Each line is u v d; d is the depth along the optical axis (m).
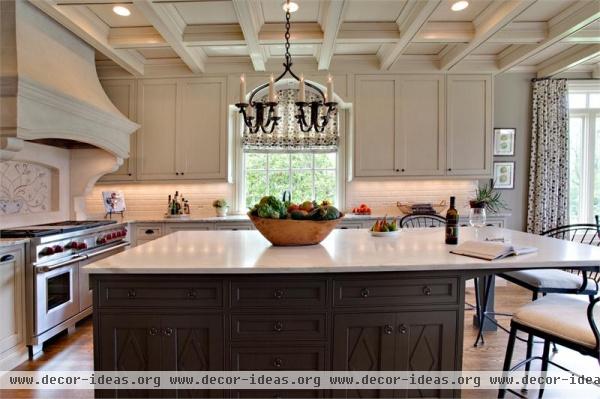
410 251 1.93
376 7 3.06
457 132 4.25
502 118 4.55
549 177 4.44
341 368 1.70
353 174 4.24
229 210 4.55
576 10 3.04
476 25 3.33
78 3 2.71
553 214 4.44
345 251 1.94
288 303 1.67
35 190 3.27
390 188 4.57
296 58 4.14
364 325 1.69
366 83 4.22
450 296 1.71
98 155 3.68
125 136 3.80
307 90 4.29
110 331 1.66
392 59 3.89
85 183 3.70
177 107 4.21
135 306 1.66
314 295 1.68
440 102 4.23
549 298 2.03
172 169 4.23
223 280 1.66
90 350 2.70
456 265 1.66
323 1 2.99
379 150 4.24
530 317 1.83
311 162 4.67
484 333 3.00
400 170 4.24
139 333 1.67
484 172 4.27
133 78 4.20
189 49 3.65
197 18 3.25
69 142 3.46
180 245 2.15
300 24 3.37
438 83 4.23
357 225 4.04
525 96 4.54
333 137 4.48
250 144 4.48
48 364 2.50
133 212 4.53
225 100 4.20
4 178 2.93
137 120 4.20
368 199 4.57
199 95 4.21
